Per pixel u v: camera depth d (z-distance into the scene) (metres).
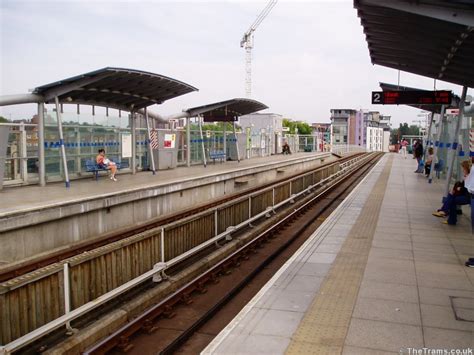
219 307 7.51
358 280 7.61
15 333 5.44
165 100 18.81
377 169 34.25
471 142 15.27
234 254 10.10
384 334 5.51
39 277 5.74
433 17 6.95
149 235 8.01
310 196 19.61
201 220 10.04
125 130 19.77
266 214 14.24
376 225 12.29
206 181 17.84
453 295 6.85
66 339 5.95
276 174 27.77
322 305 6.49
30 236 10.03
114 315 6.68
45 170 15.34
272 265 10.13
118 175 18.83
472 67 12.02
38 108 14.55
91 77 13.97
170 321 7.05
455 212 12.34
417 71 13.88
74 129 16.92
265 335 5.52
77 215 11.33
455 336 5.45
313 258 9.00
